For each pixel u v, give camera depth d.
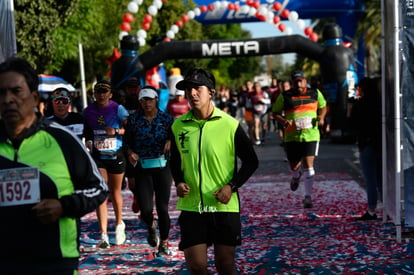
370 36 47.00
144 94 7.92
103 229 8.88
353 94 23.66
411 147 8.05
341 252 8.02
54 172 3.74
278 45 23.34
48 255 3.72
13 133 3.76
